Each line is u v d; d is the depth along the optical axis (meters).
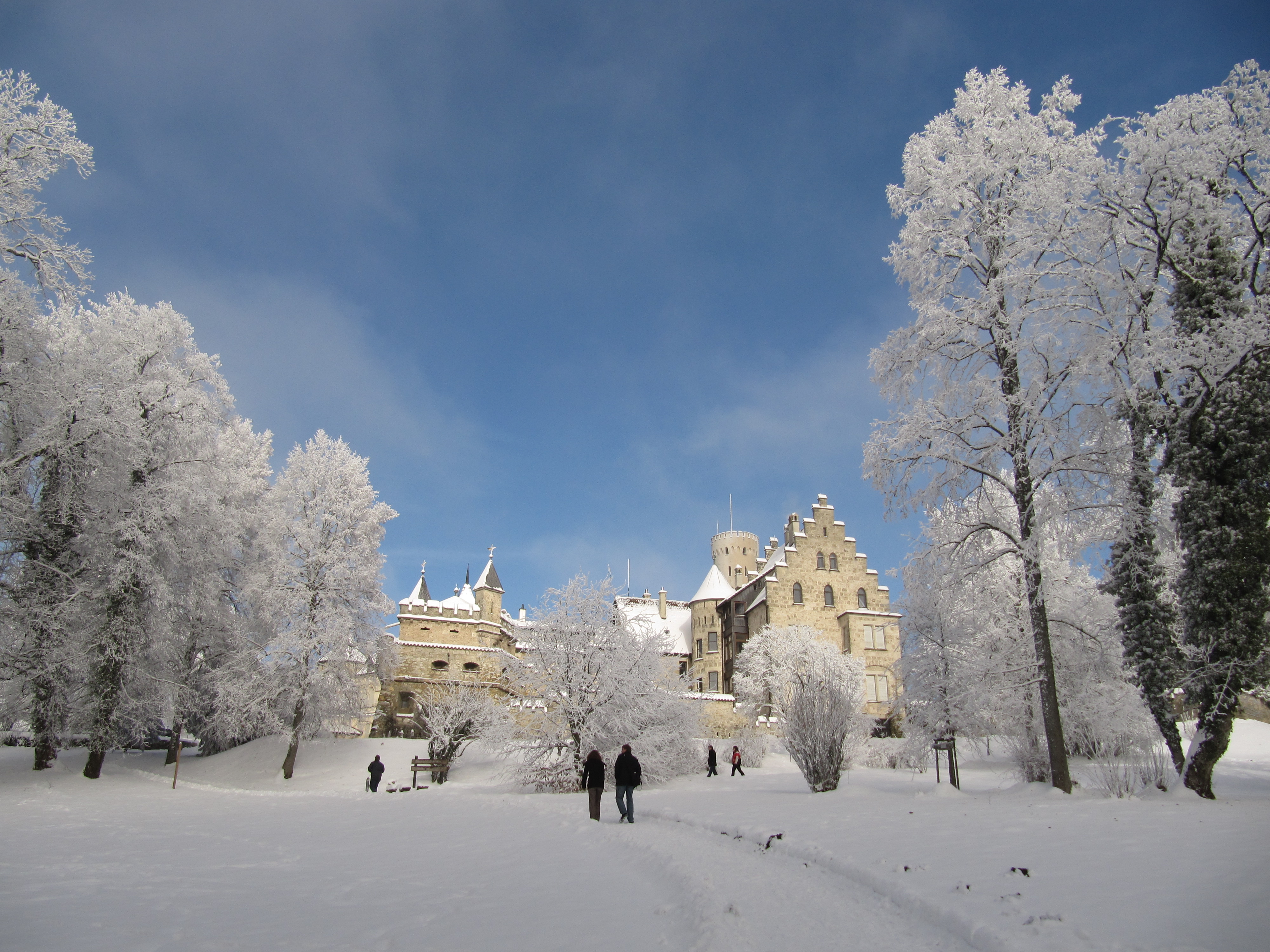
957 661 25.77
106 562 28.64
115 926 7.27
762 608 62.25
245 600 39.56
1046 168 20.94
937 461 20.84
